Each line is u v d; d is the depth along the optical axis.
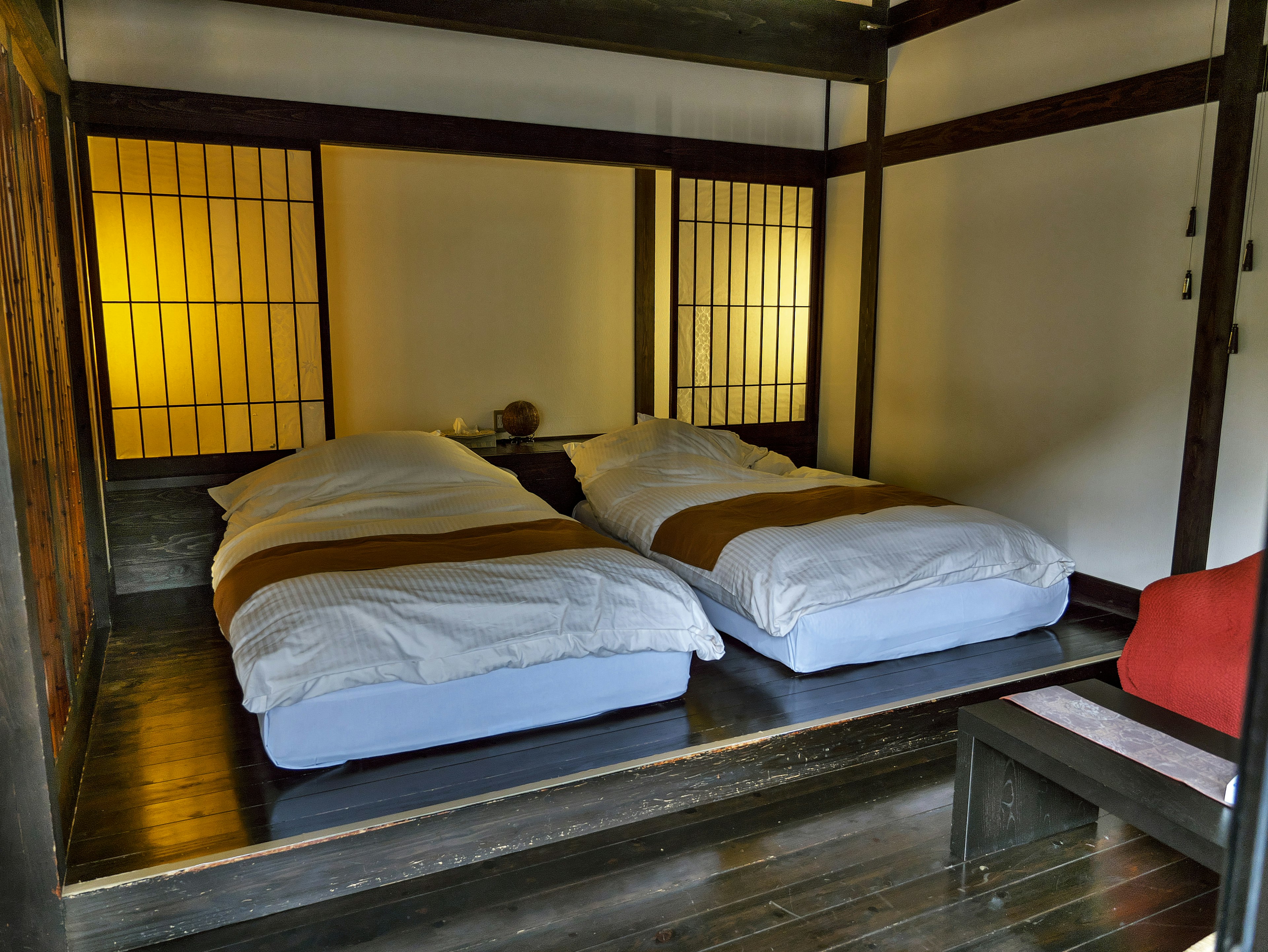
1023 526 3.45
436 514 3.50
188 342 3.95
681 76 4.79
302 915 2.03
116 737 2.50
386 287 5.18
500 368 5.54
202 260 3.92
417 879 2.18
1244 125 3.06
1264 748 0.44
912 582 3.08
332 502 3.54
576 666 2.58
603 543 3.08
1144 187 3.48
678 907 2.06
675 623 2.66
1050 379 3.97
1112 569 3.74
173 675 2.94
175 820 2.08
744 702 2.79
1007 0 4.04
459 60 4.24
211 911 1.96
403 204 5.16
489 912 2.04
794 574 2.97
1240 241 3.12
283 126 3.95
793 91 5.16
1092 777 1.89
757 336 5.31
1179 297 3.37
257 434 4.14
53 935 1.82
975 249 4.34
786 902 2.08
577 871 2.21
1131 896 2.12
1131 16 3.50
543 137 4.48
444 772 2.32
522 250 5.50
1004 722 2.16
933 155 4.55
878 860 2.26
